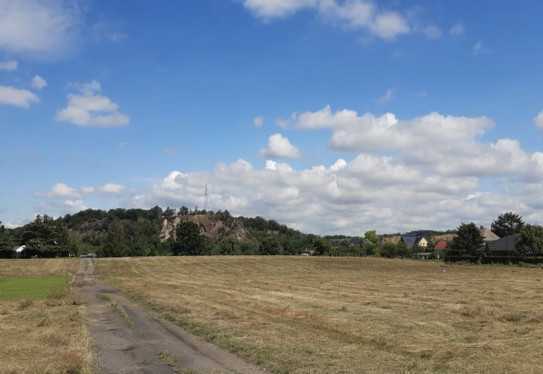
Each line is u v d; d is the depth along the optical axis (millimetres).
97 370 14844
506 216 157125
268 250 148125
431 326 22547
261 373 14188
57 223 133250
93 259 107312
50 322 24578
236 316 26562
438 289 44219
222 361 15836
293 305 31891
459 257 106062
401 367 14602
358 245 150375
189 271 87812
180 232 143875
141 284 56219
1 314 28953
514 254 99188
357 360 15461
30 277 73625
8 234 127312
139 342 19391
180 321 24750
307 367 14578
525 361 15344
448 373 14023
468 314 26266
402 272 80562
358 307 30391
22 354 16828
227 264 102562
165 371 14672
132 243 145000
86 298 39469
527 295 37344
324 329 22156
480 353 16531
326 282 56281
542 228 98812
